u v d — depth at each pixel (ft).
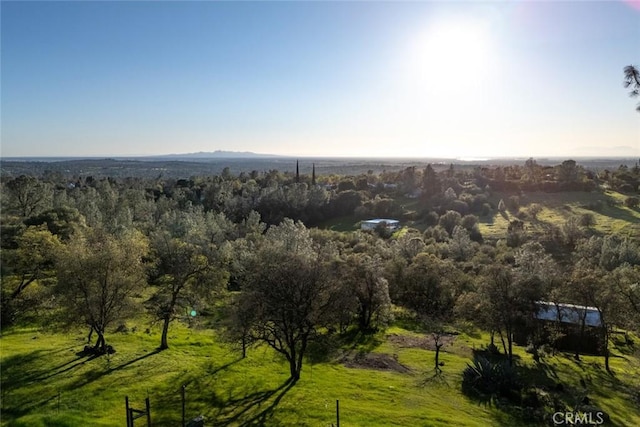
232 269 233.76
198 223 334.65
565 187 514.68
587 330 173.06
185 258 164.55
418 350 171.42
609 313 158.10
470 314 165.78
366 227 416.26
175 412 103.30
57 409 99.86
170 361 139.95
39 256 181.57
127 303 143.54
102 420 97.04
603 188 516.73
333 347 167.12
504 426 102.42
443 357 162.20
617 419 109.60
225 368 137.69
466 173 638.94
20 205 324.80
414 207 488.02
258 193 494.18
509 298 152.35
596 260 298.35
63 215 276.82
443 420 102.58
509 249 317.22
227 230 368.89
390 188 577.84
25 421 92.99
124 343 155.53
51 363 128.88
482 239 371.56
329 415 103.76
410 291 237.45
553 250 345.92
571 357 167.02
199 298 165.48
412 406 112.57
